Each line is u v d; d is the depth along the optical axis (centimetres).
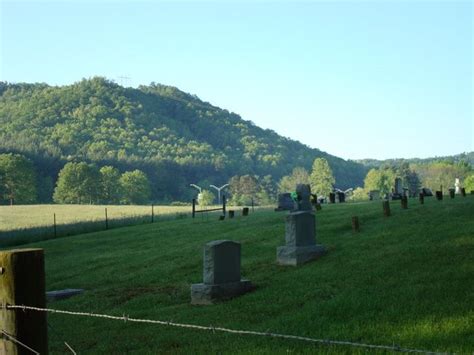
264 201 17025
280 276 1816
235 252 1675
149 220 5259
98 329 1455
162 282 2039
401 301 1220
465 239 1852
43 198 15812
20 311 571
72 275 2452
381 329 1034
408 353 861
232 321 1305
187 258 2412
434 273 1456
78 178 14838
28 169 14400
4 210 8938
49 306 1862
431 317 1064
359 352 898
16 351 571
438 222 2330
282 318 1241
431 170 17625
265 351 970
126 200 15488
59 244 3681
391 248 1912
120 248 3098
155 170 19075
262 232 2814
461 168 17175
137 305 1730
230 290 1638
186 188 19050
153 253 2705
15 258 571
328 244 2225
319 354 909
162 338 1237
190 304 1642
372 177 15375
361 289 1407
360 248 2031
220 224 3528
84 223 5231
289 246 2023
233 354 982
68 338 1386
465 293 1221
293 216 2022
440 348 877
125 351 1182
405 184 15125
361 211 3128
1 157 14325
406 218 2588
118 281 2177
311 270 1819
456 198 3650
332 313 1209
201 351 1049
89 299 1909
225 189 18412
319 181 17675
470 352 844
